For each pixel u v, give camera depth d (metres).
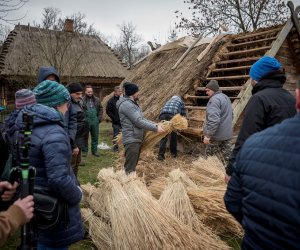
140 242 3.17
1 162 3.11
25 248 2.09
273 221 1.30
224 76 8.67
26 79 16.22
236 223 3.96
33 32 21.00
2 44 18.89
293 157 1.31
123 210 3.39
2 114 11.02
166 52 11.95
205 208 3.96
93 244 3.80
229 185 1.70
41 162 2.34
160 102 9.00
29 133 2.07
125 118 5.02
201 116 7.84
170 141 7.84
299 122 1.38
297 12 7.55
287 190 1.27
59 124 2.45
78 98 5.59
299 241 1.23
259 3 18.92
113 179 3.89
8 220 1.67
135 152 5.06
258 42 8.08
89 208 4.12
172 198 3.94
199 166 5.26
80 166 7.36
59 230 2.46
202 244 3.38
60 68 15.58
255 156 1.45
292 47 8.17
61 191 2.29
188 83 8.55
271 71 3.09
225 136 5.77
